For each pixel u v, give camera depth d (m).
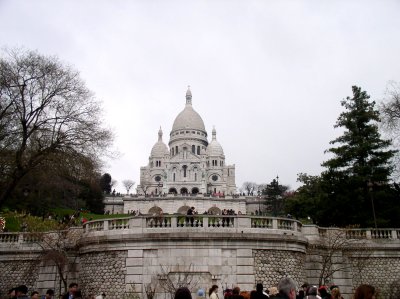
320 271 28.70
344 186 44.12
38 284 28.98
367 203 42.75
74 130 32.28
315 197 54.06
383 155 43.59
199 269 24.92
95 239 26.52
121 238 25.80
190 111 173.62
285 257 26.47
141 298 24.56
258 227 26.48
